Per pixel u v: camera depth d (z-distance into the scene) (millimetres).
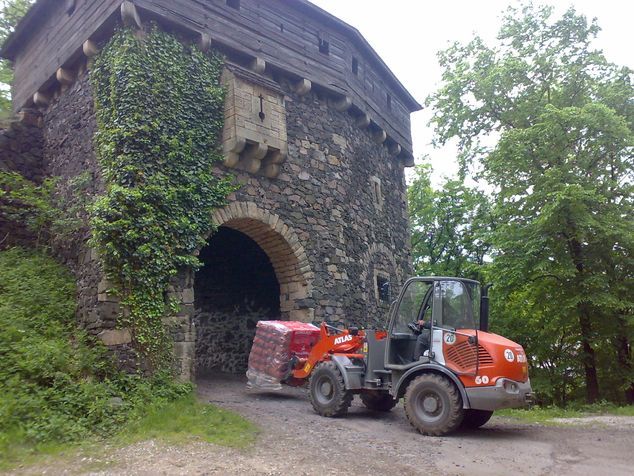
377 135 16453
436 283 7938
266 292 14820
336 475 5137
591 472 5398
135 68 9383
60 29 11609
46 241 11062
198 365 13836
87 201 9992
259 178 11391
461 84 16844
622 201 14367
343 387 8344
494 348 7125
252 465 5379
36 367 7246
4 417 5984
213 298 14555
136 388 7957
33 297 9195
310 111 13180
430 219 27750
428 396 7328
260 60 11703
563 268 13633
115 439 6242
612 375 15508
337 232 13062
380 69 16812
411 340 8188
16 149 12070
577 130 13672
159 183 9250
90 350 8211
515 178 14672
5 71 17969
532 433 7566
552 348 16312
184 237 9508
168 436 6391
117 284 8516
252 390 10766
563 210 13406
